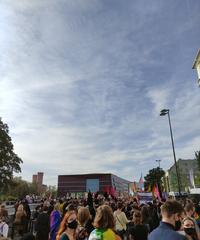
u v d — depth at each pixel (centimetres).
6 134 6194
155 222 904
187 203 609
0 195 6506
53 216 976
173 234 347
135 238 584
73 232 529
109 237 427
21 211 1322
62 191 14075
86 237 617
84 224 624
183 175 9762
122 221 1086
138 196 2288
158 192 2158
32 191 13038
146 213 808
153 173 8719
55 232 941
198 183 6456
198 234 493
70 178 14325
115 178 15325
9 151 6150
